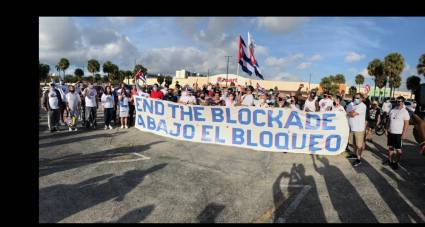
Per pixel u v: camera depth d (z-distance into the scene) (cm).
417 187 519
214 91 1284
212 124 845
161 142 838
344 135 736
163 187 488
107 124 1049
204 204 428
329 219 390
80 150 716
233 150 777
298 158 713
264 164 649
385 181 548
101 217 378
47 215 375
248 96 938
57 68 5984
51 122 944
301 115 757
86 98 1036
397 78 4922
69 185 481
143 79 1225
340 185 521
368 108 834
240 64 1169
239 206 424
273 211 411
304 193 479
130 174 547
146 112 989
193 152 734
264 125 786
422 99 1019
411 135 1175
